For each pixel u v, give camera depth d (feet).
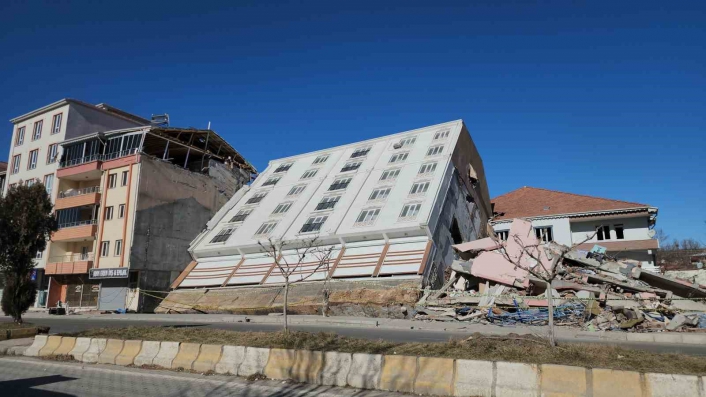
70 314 109.50
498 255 80.69
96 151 125.18
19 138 147.54
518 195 145.07
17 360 41.06
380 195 108.27
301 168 139.64
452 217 106.73
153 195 117.19
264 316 82.33
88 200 119.03
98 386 30.60
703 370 22.90
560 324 63.05
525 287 74.13
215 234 121.80
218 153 145.38
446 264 97.60
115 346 39.37
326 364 29.76
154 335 40.73
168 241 118.73
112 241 114.52
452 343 30.40
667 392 21.16
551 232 123.24
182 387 29.78
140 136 120.06
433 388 25.71
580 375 22.82
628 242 113.39
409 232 93.97
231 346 34.09
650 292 69.15
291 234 106.73
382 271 88.79
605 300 65.10
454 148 116.98
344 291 86.28
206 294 104.53
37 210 63.67
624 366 23.63
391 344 32.60
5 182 146.92
